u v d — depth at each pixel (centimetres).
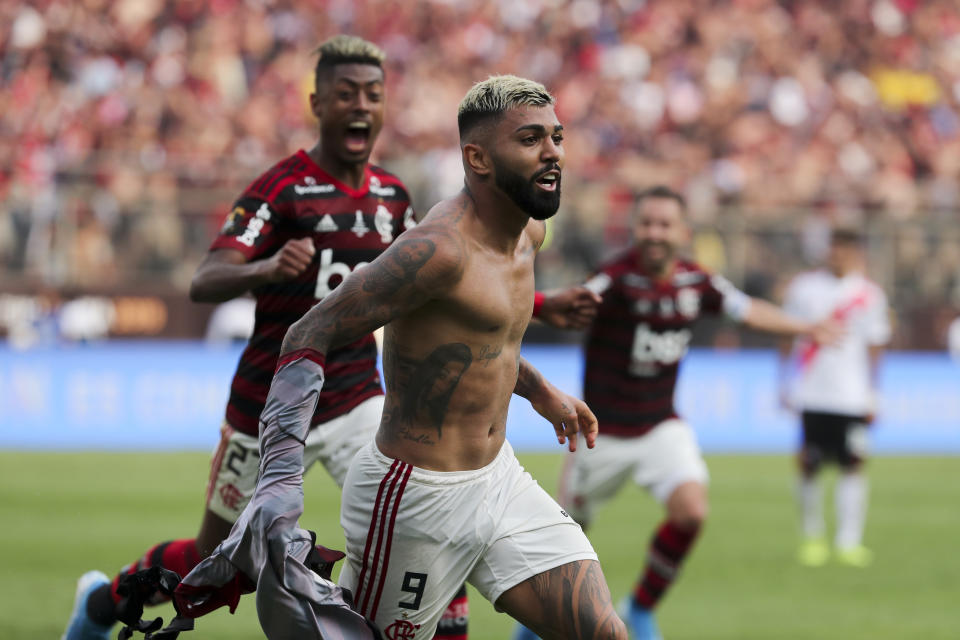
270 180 1728
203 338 5297
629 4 7931
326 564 1177
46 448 4984
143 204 5262
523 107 1229
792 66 7856
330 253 1733
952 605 2652
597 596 1327
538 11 7800
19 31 6731
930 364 5781
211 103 6700
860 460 3406
